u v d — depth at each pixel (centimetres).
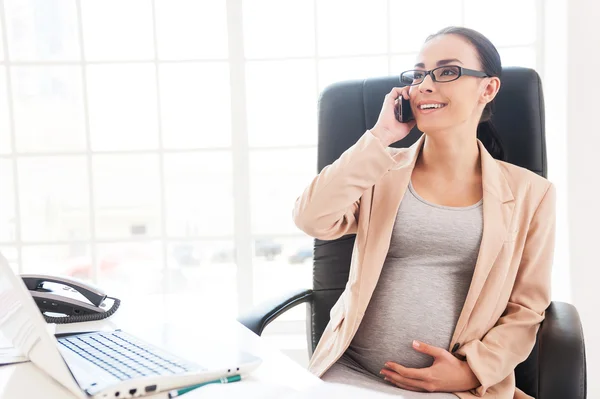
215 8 224
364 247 128
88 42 226
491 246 122
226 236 226
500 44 216
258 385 77
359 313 125
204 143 233
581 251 191
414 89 124
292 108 226
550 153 205
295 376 81
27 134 231
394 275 127
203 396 74
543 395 104
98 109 231
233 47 218
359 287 127
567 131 191
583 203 191
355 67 221
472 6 216
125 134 234
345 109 151
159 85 223
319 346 135
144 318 112
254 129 228
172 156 237
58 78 230
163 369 78
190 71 227
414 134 149
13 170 222
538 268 127
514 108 142
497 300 123
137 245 245
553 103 203
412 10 218
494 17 216
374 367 126
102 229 242
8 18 224
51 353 72
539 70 212
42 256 234
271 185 232
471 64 122
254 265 251
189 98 230
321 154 151
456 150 127
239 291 225
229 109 228
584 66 189
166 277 230
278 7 222
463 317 121
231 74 219
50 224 237
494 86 126
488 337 120
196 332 101
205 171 240
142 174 240
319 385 78
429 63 124
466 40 123
